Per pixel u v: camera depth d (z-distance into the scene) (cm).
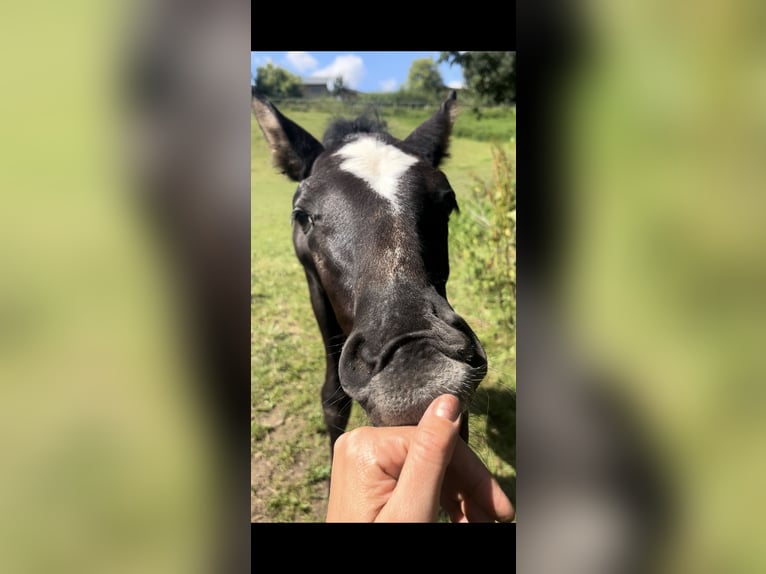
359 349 38
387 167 46
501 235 80
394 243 41
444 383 34
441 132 60
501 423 63
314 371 77
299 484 61
